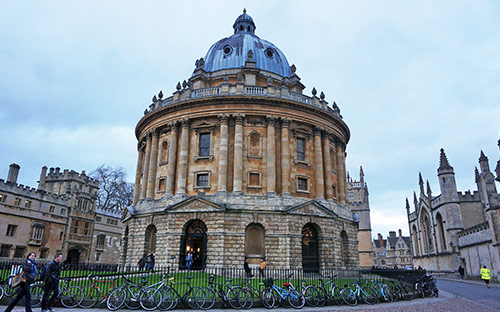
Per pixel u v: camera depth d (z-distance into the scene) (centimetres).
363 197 9038
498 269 4400
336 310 1933
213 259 3541
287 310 1917
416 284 2728
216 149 4072
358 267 4441
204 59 5462
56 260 1706
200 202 3750
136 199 4825
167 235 3753
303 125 4334
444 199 6025
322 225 3888
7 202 5369
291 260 3600
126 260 4159
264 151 4062
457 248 5700
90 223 7000
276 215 3738
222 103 4138
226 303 1941
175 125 4281
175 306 1873
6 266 2267
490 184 4647
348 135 5153
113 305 1811
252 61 4781
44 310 1630
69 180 6931
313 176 4266
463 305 2217
